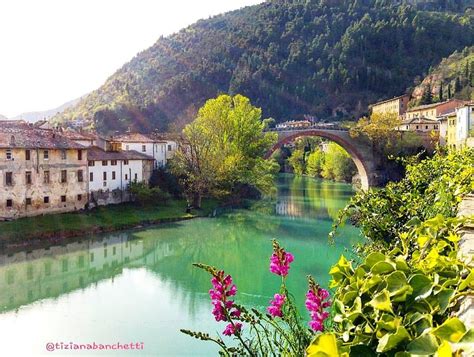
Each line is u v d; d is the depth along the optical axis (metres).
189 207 49.31
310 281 4.05
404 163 13.01
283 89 164.12
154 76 185.25
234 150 54.47
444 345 1.77
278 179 98.38
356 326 2.75
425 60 169.88
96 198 46.66
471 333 1.89
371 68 168.75
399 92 160.75
